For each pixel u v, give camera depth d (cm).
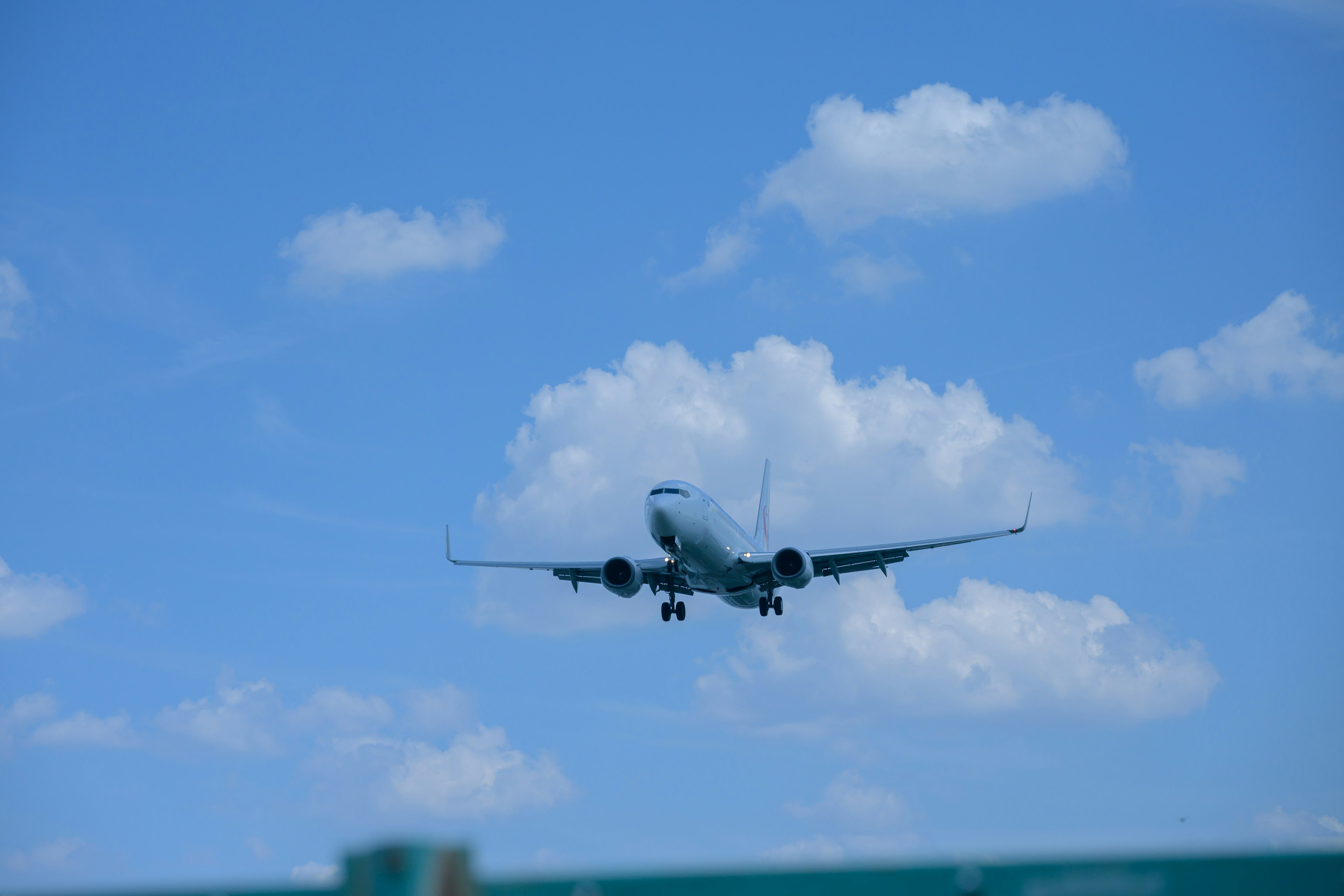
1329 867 2673
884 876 2691
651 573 19775
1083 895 2673
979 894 2662
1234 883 2666
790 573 18162
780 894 2688
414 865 2520
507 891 2642
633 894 2670
